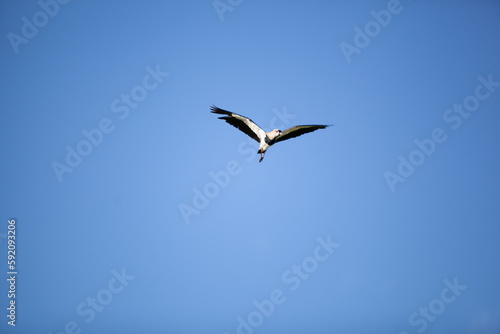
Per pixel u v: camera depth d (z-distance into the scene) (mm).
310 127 16953
